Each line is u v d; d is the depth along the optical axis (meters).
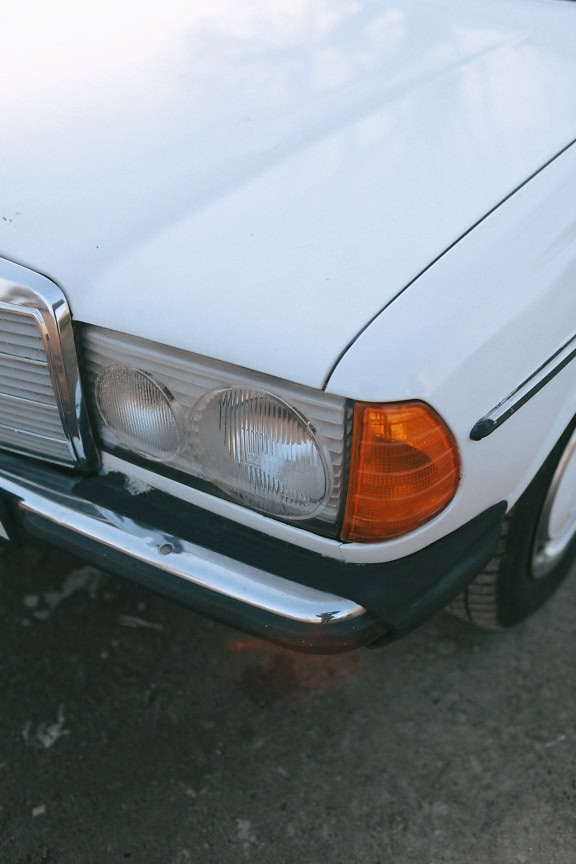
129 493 1.63
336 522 1.42
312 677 2.13
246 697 2.09
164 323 1.40
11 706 2.06
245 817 1.85
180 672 2.14
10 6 2.20
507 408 1.46
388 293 1.37
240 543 1.52
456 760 1.96
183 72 1.88
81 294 1.47
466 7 2.14
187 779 1.92
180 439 1.51
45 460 1.72
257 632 1.46
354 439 1.32
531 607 2.20
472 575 1.57
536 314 1.49
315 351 1.30
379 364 1.29
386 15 2.08
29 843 1.80
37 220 1.57
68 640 2.21
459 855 1.79
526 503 1.82
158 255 1.47
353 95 1.79
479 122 1.73
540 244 1.52
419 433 1.33
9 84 1.90
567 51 1.98
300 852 1.79
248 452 1.43
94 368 1.54
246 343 1.34
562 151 1.70
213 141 1.69
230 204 1.54
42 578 2.36
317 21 2.06
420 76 1.85
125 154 1.68
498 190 1.58
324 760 1.96
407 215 1.50
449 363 1.34
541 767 1.94
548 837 1.82
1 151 1.73
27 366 1.58
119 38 2.02
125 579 1.57
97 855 1.79
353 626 1.43
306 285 1.39
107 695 2.09
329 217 1.50
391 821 1.84
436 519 1.46
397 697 2.09
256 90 1.82
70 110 1.80
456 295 1.39
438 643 2.21
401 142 1.66
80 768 1.94
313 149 1.65
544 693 2.10
